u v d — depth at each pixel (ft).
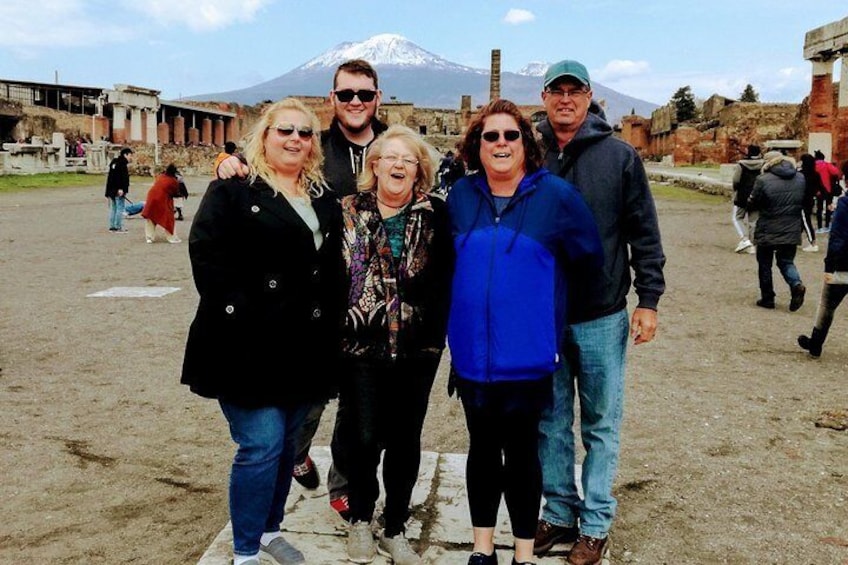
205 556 12.46
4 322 30.35
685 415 20.43
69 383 22.67
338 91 13.26
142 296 35.86
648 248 12.24
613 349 12.27
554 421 12.78
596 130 12.01
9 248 52.70
